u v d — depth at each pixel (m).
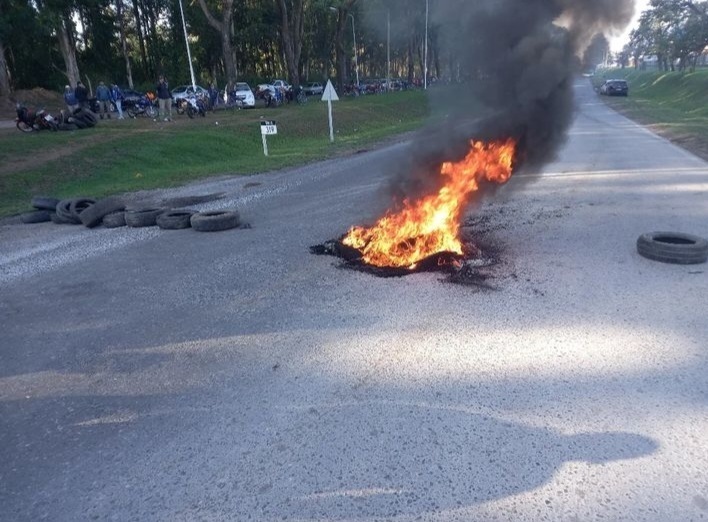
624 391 3.37
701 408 3.17
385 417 3.20
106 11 48.12
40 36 35.91
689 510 2.42
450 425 3.09
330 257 6.53
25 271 6.51
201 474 2.79
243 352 4.12
